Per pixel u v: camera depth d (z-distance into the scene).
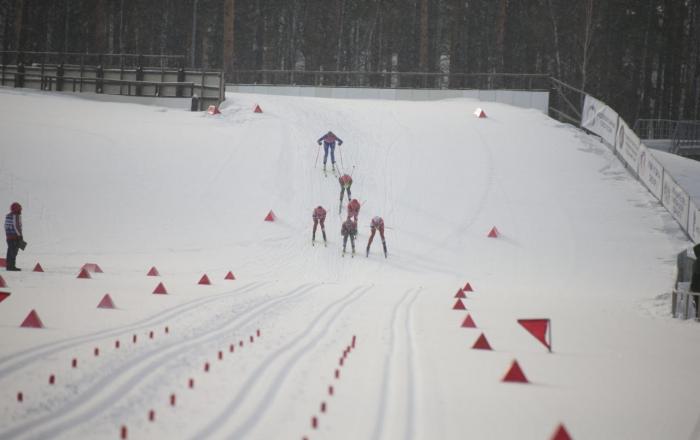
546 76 153.00
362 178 104.44
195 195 92.75
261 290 54.25
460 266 78.94
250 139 113.25
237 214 89.12
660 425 22.09
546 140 122.25
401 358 29.41
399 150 115.69
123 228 81.94
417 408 22.08
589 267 79.38
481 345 33.16
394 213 94.06
